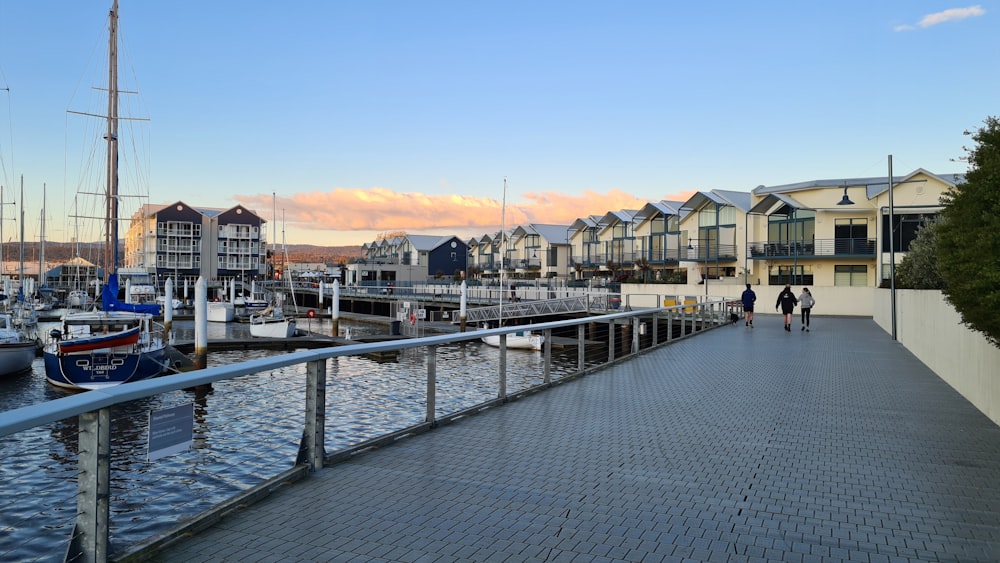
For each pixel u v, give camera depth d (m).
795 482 5.56
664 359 14.71
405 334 44.88
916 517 4.75
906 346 18.14
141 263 100.50
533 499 4.96
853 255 44.81
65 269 111.81
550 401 9.22
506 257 90.62
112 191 43.50
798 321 31.73
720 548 4.12
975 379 9.37
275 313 48.72
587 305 40.97
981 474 5.85
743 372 12.55
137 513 4.46
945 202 8.47
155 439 4.11
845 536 4.37
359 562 3.78
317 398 5.54
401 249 115.94
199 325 27.69
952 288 8.34
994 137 7.27
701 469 5.90
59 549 3.69
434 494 5.02
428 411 7.37
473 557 3.89
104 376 23.72
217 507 4.42
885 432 7.55
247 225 105.50
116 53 43.66
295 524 4.35
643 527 4.44
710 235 55.56
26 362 27.06
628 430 7.43
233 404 5.23
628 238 69.00
